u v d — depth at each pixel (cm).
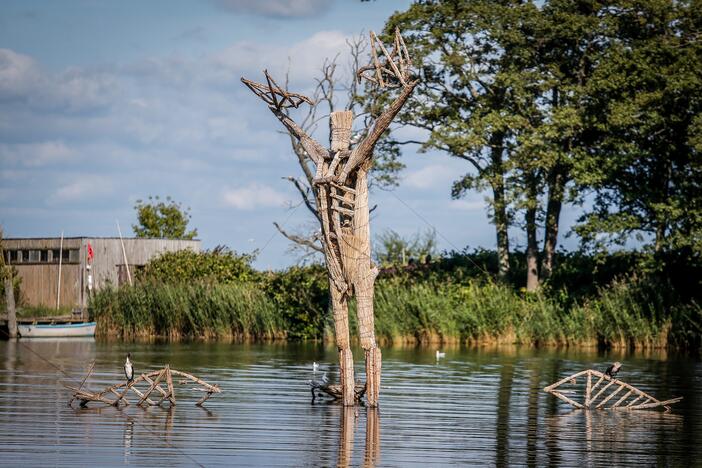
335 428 2066
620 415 2372
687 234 4972
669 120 5109
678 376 3388
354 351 4425
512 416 2322
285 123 2328
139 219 8450
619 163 5128
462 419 2252
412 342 5028
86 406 2303
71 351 4247
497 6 5466
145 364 3559
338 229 2258
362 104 5459
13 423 2033
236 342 5088
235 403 2430
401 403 2517
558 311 5084
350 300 5022
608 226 5141
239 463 1684
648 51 5188
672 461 1798
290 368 3462
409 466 1702
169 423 2070
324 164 2266
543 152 5275
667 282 5009
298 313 5306
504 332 4969
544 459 1798
